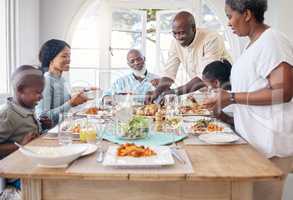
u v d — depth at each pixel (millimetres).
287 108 1884
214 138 1911
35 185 1413
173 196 1428
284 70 1788
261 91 1829
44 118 2568
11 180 1963
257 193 1908
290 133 1888
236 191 1412
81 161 1510
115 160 1460
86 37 4965
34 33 4598
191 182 1415
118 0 4891
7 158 1548
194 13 4883
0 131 2018
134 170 1395
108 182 1421
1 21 4043
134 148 1584
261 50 1845
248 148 1763
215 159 1560
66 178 1363
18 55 4105
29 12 4398
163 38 4984
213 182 1408
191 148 1760
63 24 4863
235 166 1460
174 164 1472
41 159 1396
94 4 4898
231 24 1962
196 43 3146
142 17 4957
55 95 2773
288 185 2752
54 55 2924
